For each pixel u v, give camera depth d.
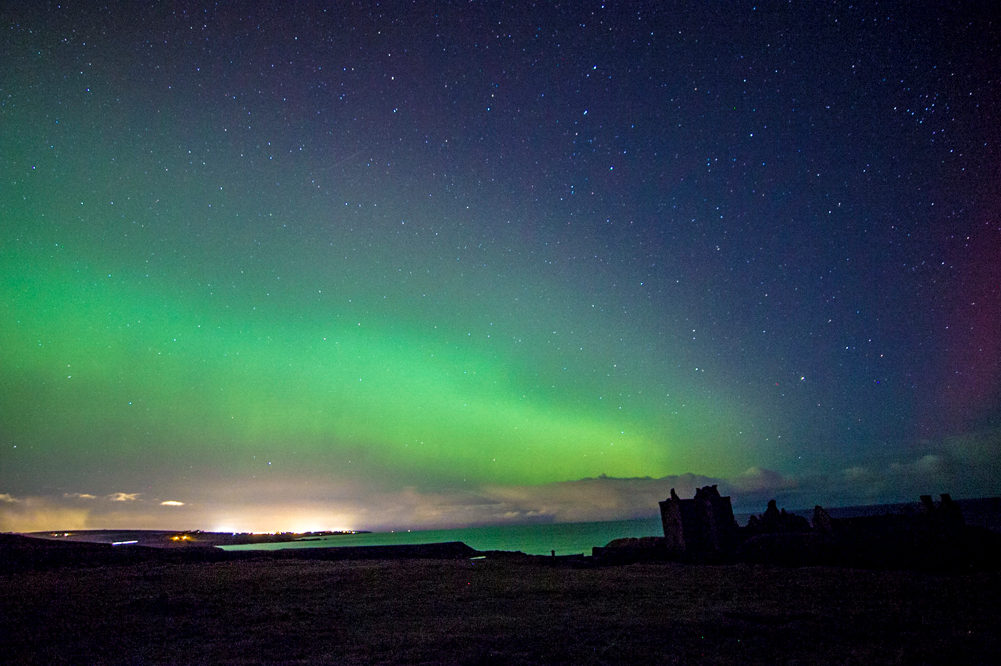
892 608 10.11
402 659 7.99
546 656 7.94
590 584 15.29
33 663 8.26
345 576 18.64
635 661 7.62
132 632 10.13
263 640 9.35
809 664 7.13
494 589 14.87
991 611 9.48
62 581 17.77
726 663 7.34
